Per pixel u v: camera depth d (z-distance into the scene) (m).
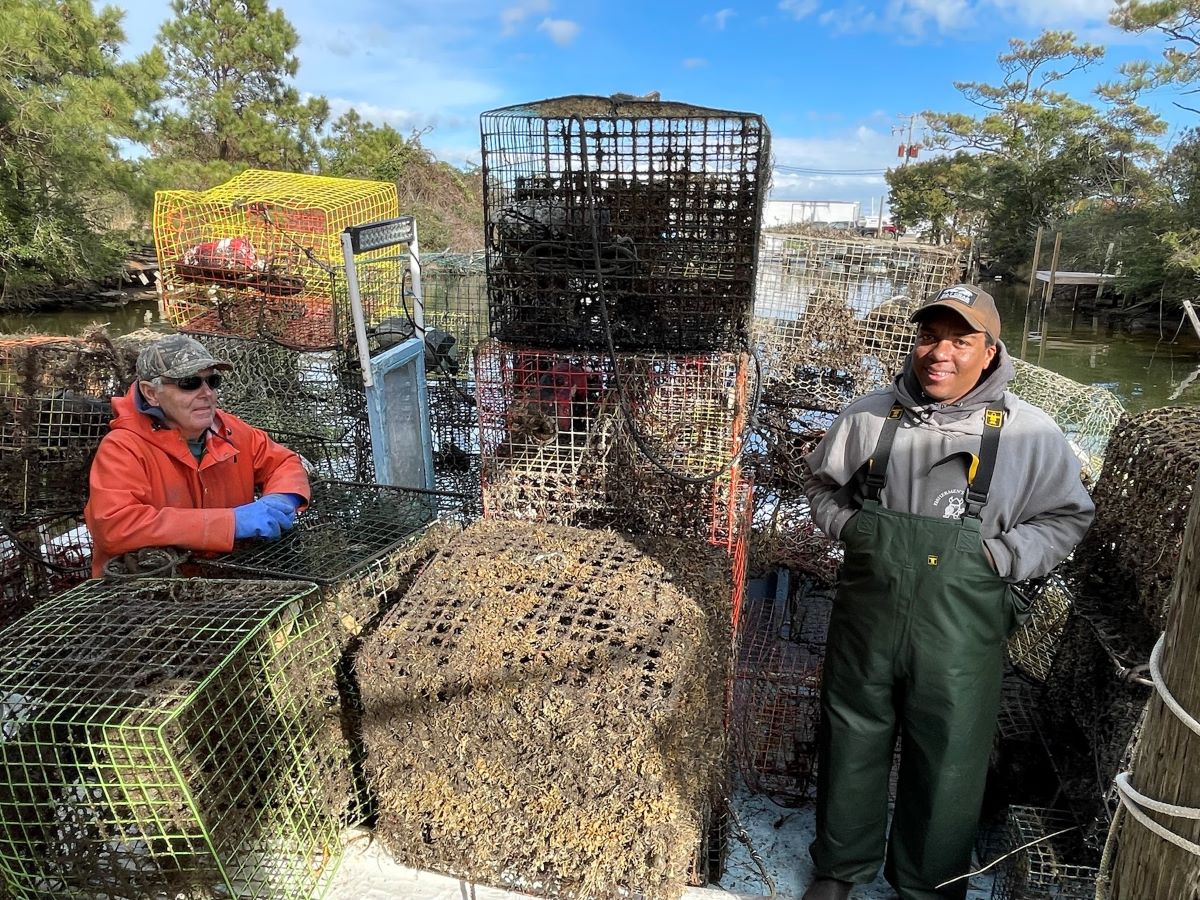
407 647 2.09
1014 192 36.25
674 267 2.67
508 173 2.70
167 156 19.78
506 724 1.99
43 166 17.69
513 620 2.15
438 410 4.71
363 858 2.29
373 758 2.15
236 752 1.97
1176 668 1.29
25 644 1.95
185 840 1.85
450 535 2.85
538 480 2.93
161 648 1.91
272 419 4.41
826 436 2.25
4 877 1.92
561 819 2.01
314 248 4.48
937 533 1.95
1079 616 2.48
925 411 2.02
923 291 4.02
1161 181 27.81
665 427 2.81
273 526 2.57
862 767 2.18
